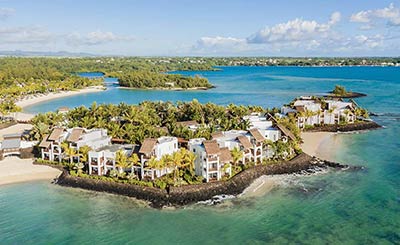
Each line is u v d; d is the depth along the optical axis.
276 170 85.19
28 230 60.38
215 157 75.25
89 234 58.94
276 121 112.88
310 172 85.62
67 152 85.25
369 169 87.44
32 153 97.25
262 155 89.25
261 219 63.09
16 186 78.38
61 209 67.69
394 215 63.19
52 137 91.00
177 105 158.00
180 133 100.62
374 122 138.00
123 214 65.56
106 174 80.12
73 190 76.06
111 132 102.94
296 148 96.00
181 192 71.06
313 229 59.22
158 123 127.31
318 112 133.38
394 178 80.94
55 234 59.06
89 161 80.25
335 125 131.75
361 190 74.62
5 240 57.41
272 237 57.12
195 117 134.25
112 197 72.44
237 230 59.50
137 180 75.69
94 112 137.62
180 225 61.47
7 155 97.81
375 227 59.31
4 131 133.50
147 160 76.75
